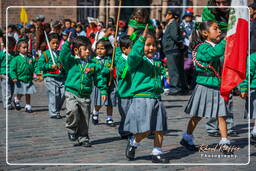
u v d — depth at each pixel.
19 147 6.75
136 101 5.88
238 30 6.27
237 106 11.34
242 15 6.30
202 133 8.00
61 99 9.57
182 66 13.70
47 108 11.02
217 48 6.24
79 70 6.84
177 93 13.70
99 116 9.80
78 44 6.85
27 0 23.33
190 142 6.64
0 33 14.60
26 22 21.58
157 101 5.90
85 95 6.85
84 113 6.83
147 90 5.85
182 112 10.38
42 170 5.48
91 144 7.06
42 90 14.73
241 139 7.54
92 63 6.95
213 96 6.44
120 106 7.33
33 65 10.56
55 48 9.62
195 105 6.48
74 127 6.90
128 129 6.04
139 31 7.46
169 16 13.51
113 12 24.06
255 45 11.26
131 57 5.71
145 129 5.75
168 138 7.52
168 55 13.55
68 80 6.87
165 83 14.42
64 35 14.27
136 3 24.92
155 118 5.84
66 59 6.78
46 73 9.59
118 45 8.13
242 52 6.27
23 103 11.84
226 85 6.25
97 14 25.02
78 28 17.11
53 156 6.23
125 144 7.07
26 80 10.41
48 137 7.52
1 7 23.11
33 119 9.38
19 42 10.40
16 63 10.39
